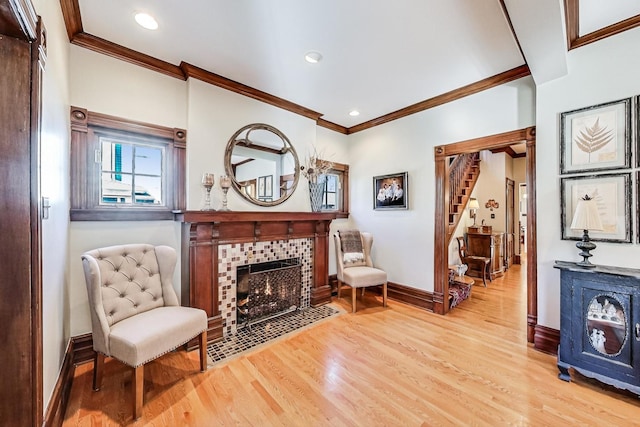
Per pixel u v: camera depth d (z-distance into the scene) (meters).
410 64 2.65
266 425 1.63
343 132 4.62
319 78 2.93
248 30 2.15
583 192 2.28
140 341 1.70
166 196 2.70
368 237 4.13
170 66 2.65
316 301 3.71
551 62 2.21
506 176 6.39
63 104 1.91
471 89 3.11
